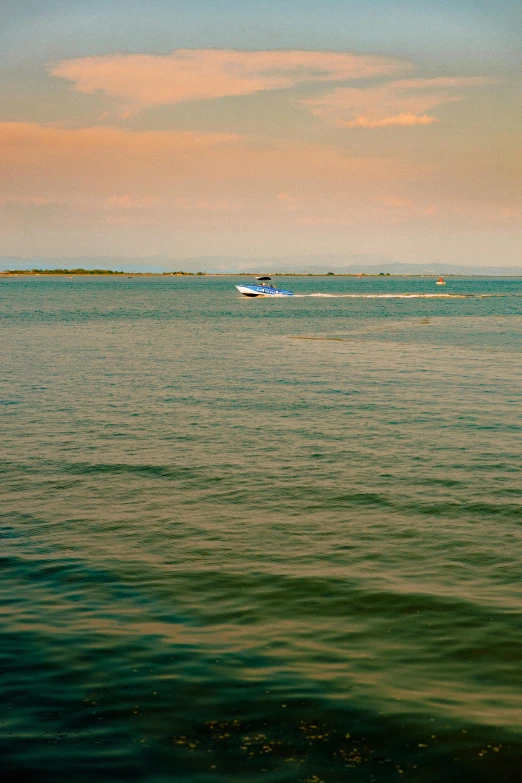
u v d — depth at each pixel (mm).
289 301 148125
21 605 10648
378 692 8273
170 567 12234
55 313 101312
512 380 35250
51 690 8281
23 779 6781
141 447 20969
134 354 47594
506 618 10242
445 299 159375
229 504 15812
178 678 8555
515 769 6945
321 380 35156
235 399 29406
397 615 10375
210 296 176000
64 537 13719
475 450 20547
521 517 14867
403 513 15164
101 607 10617
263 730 7555
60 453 20266
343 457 19828
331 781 6785
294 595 11094
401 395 30562
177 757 7117
